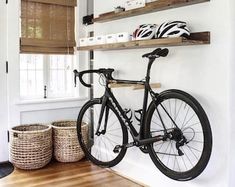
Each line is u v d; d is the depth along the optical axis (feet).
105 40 10.00
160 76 9.10
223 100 7.44
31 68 12.44
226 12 7.25
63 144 11.57
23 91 12.29
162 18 8.94
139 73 9.86
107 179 10.19
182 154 8.03
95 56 11.91
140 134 8.89
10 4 11.34
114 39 9.59
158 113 8.43
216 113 7.61
